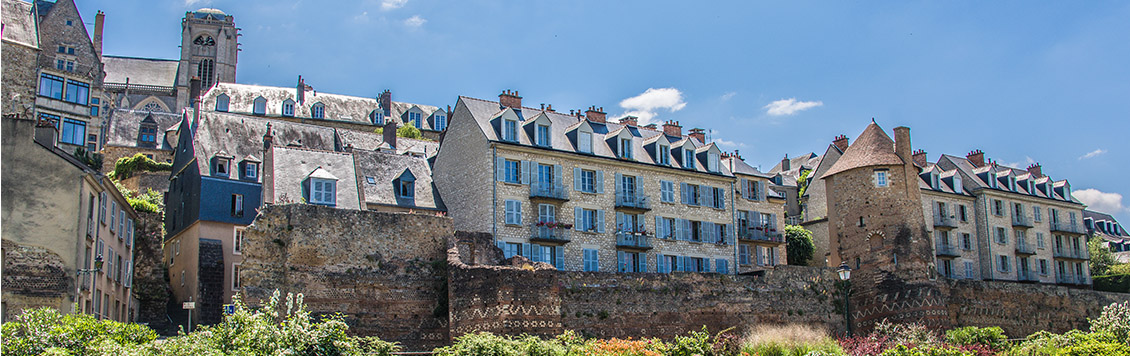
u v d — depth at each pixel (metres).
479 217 43.12
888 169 46.16
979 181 63.84
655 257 47.12
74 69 64.81
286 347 25.48
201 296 41.03
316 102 81.94
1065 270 67.44
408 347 33.34
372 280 33.47
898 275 44.47
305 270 32.50
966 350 32.72
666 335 38.69
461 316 32.59
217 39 112.12
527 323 33.38
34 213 29.64
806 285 44.53
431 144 62.03
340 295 32.78
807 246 58.06
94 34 80.88
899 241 44.91
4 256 28.73
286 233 32.75
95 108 64.69
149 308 41.41
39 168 30.14
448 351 28.84
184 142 50.31
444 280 34.62
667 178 48.88
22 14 58.72
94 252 32.38
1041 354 34.38
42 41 64.56
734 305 41.38
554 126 47.19
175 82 107.31
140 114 68.06
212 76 111.19
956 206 62.03
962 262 61.00
